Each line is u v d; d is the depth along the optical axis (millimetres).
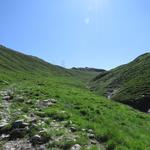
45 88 43219
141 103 57688
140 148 17969
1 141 17766
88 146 16938
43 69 152750
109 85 103062
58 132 18562
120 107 37375
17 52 169250
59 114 23031
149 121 31922
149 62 101188
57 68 195625
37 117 22359
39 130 18859
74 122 21438
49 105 27547
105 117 25953
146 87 66500
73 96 36875
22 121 20109
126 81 92875
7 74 69938
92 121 23281
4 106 26594
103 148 17188
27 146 16891
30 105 27875
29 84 52125
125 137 19250
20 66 121625
